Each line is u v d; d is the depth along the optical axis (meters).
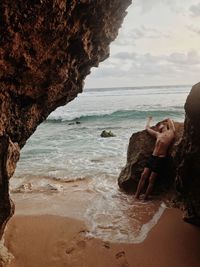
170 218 5.82
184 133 5.68
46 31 4.24
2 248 4.51
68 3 4.19
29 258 4.56
